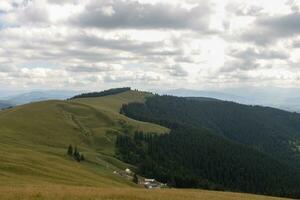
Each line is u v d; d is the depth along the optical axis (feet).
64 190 129.90
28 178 212.43
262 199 186.80
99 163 638.94
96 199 111.34
